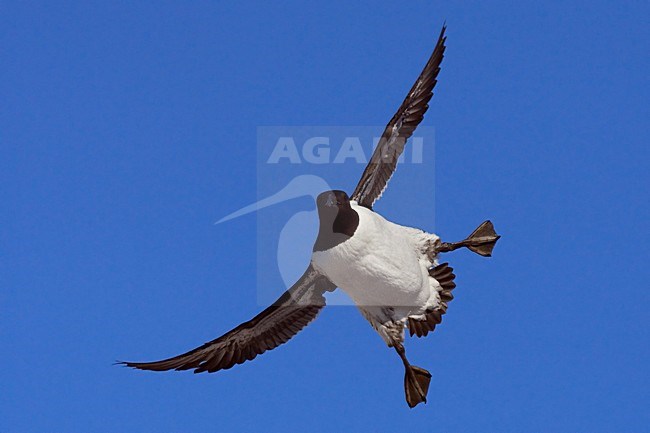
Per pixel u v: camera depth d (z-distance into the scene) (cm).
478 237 1512
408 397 1400
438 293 1380
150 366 1329
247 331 1395
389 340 1378
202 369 1399
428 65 1422
